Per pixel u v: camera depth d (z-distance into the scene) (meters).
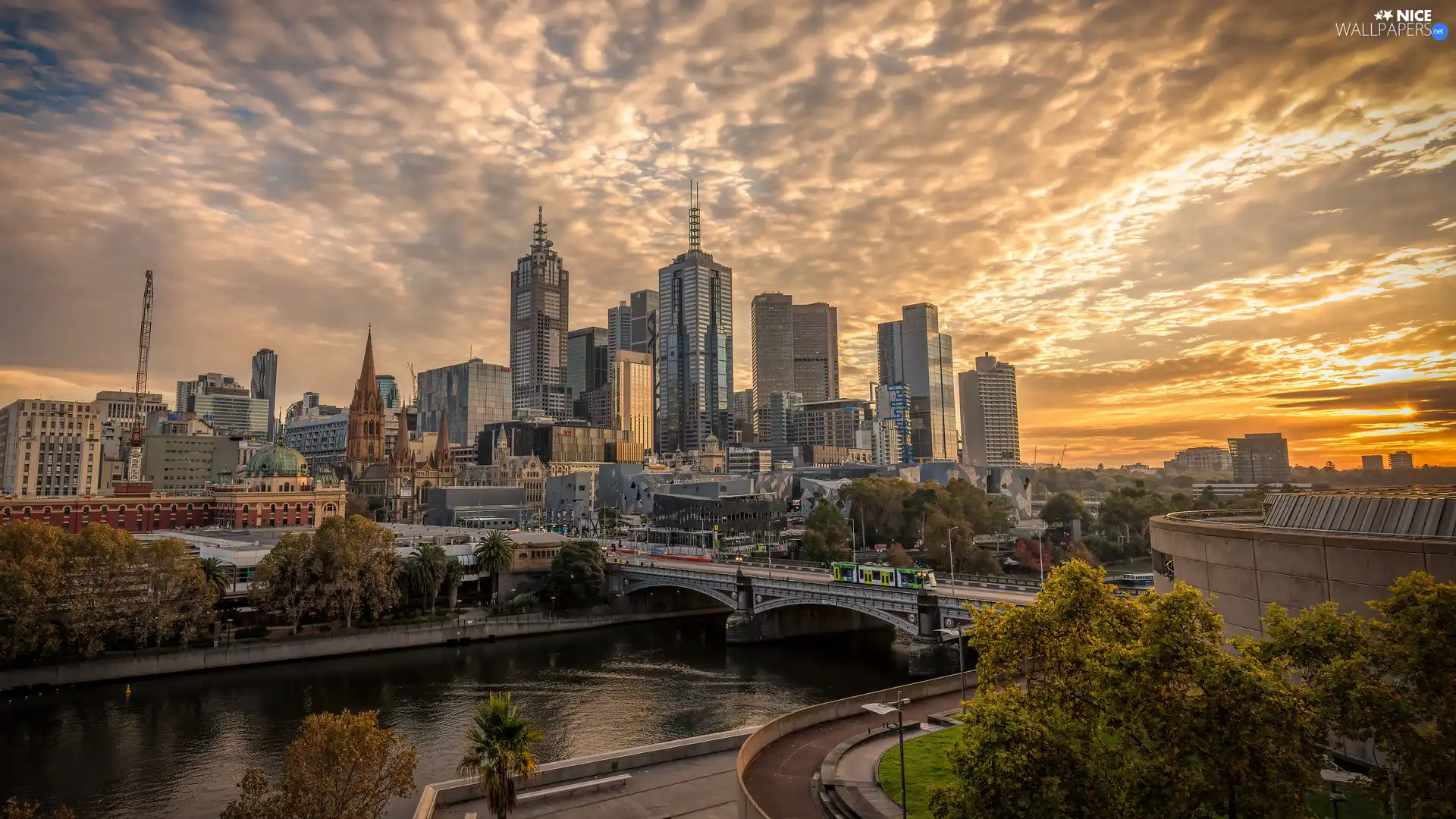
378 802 52.84
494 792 49.00
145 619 118.56
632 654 139.62
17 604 107.62
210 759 84.81
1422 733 32.06
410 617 153.75
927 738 58.25
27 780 79.00
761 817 41.91
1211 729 30.09
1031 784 31.12
